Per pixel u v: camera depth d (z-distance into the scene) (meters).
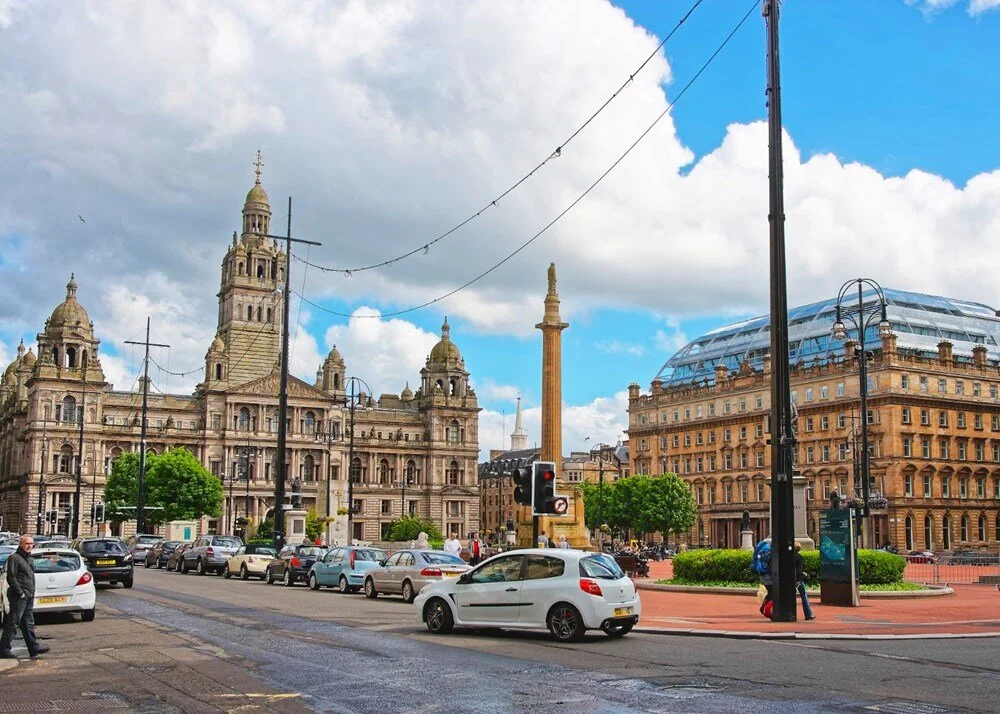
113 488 132.50
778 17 29.38
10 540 72.38
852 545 33.59
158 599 37.19
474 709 14.42
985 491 117.31
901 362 112.12
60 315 156.88
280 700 15.27
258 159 180.62
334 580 44.78
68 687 16.81
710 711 14.20
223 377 165.50
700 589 40.16
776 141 28.83
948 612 31.52
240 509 161.25
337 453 171.25
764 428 126.25
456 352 188.38
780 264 28.38
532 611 23.20
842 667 18.59
